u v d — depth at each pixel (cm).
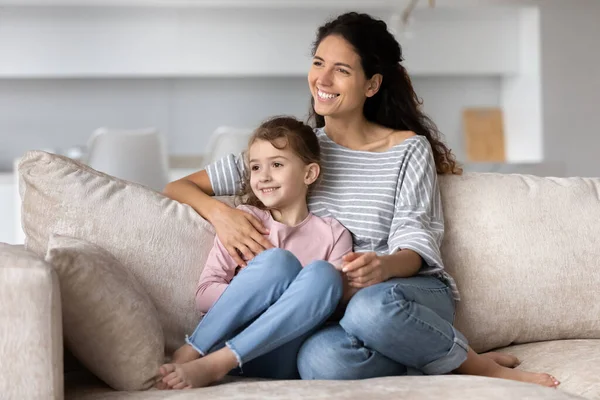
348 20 250
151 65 674
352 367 197
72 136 695
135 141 536
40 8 655
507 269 237
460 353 204
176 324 217
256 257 205
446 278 227
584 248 241
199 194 235
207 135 709
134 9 666
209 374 190
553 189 251
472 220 242
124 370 185
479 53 697
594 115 688
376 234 234
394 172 240
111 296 185
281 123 232
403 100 260
